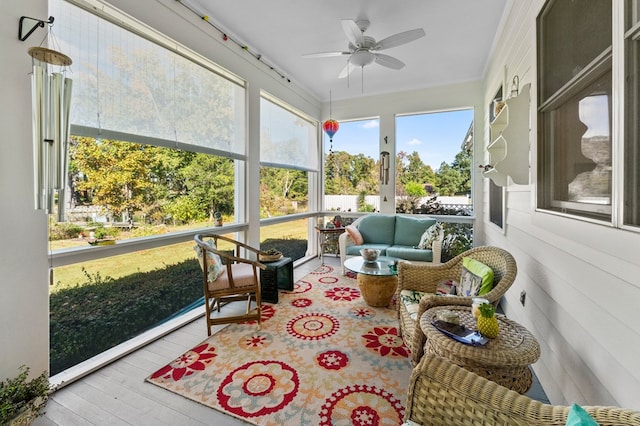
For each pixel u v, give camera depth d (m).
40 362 1.62
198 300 2.96
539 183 1.73
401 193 4.93
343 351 2.13
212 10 2.68
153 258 2.52
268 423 1.47
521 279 2.25
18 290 1.53
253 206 3.52
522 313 2.21
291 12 2.70
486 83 4.00
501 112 2.13
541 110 1.68
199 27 2.66
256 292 2.49
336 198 5.42
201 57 2.73
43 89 1.37
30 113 1.56
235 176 3.39
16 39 1.50
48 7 1.64
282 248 4.60
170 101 2.48
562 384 1.48
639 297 0.89
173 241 2.54
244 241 3.46
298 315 2.76
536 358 1.27
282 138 4.29
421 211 4.83
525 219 2.14
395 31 3.00
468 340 1.34
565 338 1.45
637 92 0.90
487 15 2.74
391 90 4.81
